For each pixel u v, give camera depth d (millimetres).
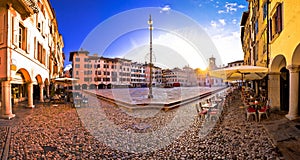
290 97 8656
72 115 11234
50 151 5469
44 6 20375
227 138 6477
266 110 9328
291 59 8305
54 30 30547
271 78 11445
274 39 10609
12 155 5152
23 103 17500
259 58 16109
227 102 13844
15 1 10523
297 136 6215
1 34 10453
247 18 25703
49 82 25062
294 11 7879
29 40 14023
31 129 7887
